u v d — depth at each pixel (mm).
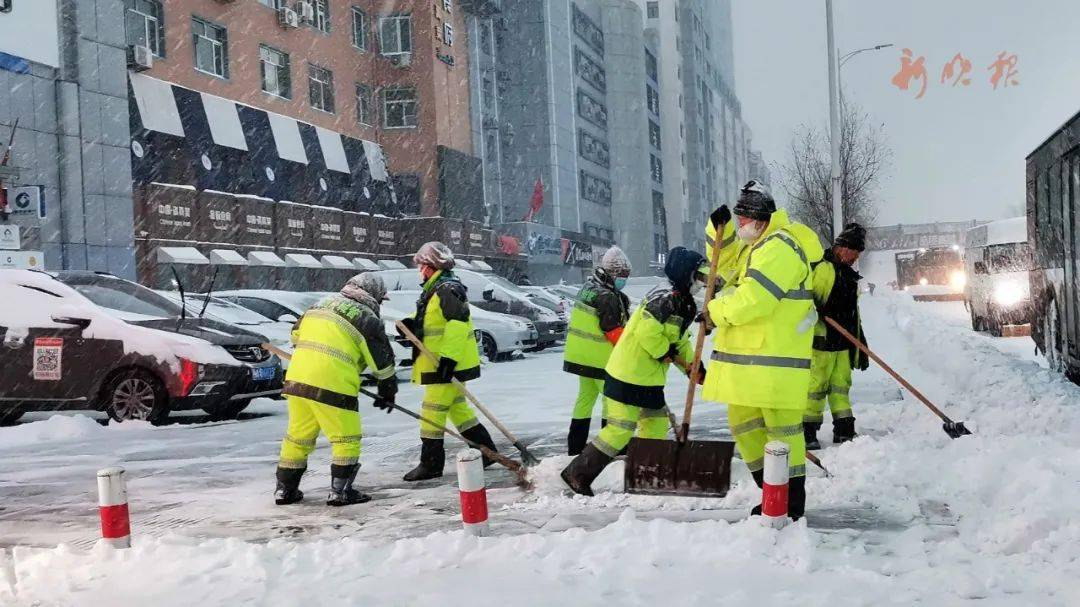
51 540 5973
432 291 7301
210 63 32156
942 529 5191
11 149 22109
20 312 11328
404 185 42156
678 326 6156
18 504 7062
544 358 21203
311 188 35625
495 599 4156
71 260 23469
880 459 6832
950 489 6043
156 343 11008
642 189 76625
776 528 4926
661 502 6035
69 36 23953
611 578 4383
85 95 24172
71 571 4871
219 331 11664
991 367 12195
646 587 4258
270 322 15047
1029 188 15453
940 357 13648
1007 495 5648
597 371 7598
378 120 42156
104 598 4426
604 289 7508
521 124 60688
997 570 4352
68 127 23562
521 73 60656
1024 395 9758
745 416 5516
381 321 6758
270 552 5059
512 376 16516
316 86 37969
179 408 10969
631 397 6219
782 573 4398
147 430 10664
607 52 75000
